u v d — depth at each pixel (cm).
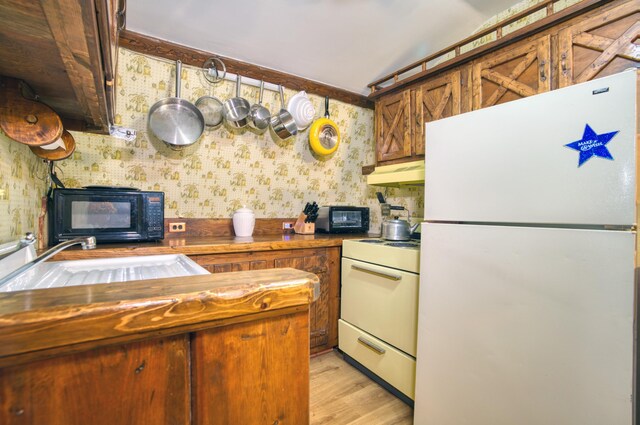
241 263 180
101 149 183
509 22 166
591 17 134
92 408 42
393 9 189
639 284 89
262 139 239
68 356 40
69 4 43
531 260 105
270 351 56
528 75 155
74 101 103
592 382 91
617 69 127
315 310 213
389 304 179
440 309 135
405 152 219
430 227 139
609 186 90
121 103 186
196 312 48
